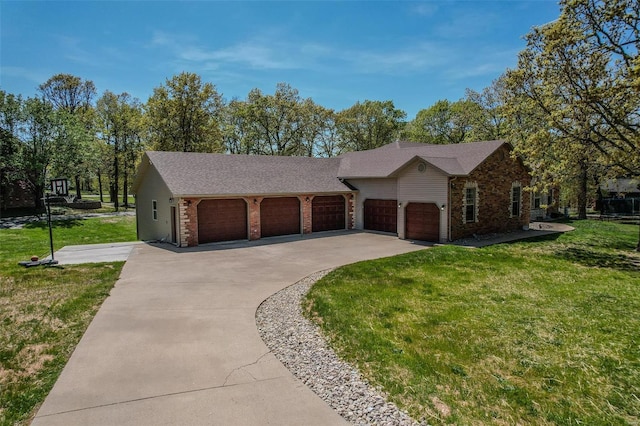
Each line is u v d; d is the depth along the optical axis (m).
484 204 17.34
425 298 7.97
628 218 28.55
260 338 5.94
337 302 7.65
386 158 21.45
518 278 9.73
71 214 30.39
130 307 7.49
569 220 25.02
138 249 15.12
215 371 4.82
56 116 25.78
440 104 40.94
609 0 12.19
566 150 14.03
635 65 10.91
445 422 3.70
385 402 4.08
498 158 17.88
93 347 5.54
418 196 16.80
